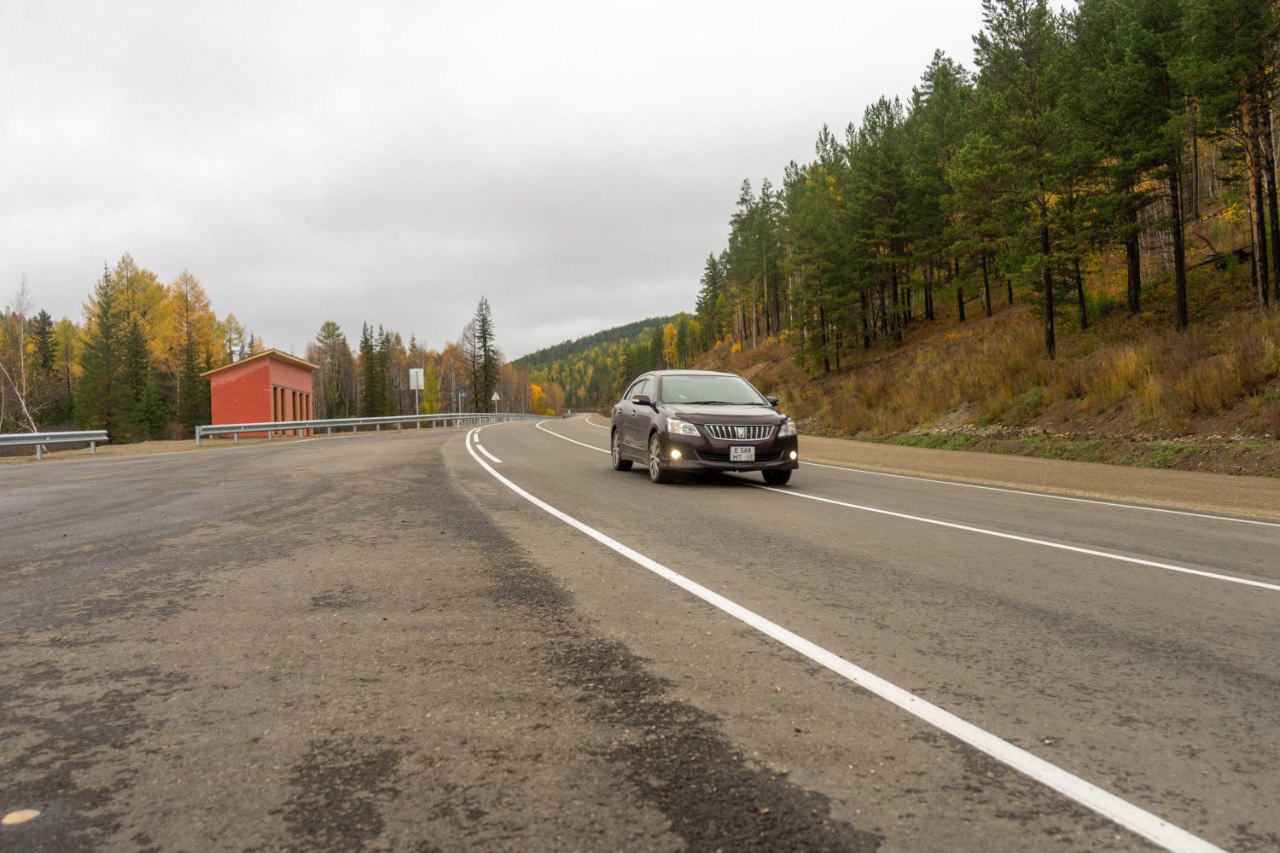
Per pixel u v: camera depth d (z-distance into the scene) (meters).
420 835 1.73
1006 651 3.17
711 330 112.69
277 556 5.18
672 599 4.00
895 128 47.84
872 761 2.12
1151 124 22.98
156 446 22.84
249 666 2.92
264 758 2.13
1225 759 2.16
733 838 1.71
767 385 50.22
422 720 2.40
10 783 1.98
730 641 3.26
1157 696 2.67
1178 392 15.60
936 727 2.37
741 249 81.19
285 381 38.44
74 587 4.29
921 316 48.88
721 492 9.23
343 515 7.16
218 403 35.56
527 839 1.71
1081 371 19.45
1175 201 22.81
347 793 1.93
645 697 2.60
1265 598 4.18
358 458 14.95
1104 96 24.22
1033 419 19.12
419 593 4.12
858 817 1.81
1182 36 22.05
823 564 4.97
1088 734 2.33
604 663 2.96
